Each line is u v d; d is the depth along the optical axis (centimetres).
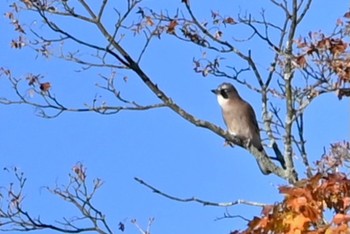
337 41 1248
